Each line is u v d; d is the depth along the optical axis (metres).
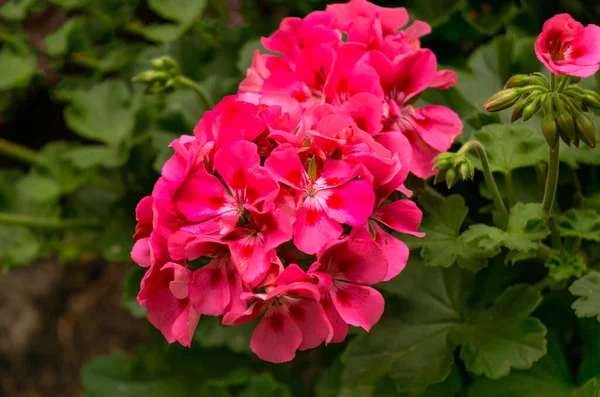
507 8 0.85
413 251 0.74
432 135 0.68
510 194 0.72
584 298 0.67
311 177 0.62
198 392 0.86
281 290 0.60
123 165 0.92
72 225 0.96
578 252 0.74
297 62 0.67
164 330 0.64
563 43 0.62
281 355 0.63
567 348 0.77
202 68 0.89
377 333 0.73
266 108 0.64
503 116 0.75
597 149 0.74
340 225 0.62
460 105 0.80
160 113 0.88
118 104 0.92
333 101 0.67
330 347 0.87
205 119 0.64
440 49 0.85
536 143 0.71
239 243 0.62
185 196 0.63
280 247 0.62
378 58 0.66
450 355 0.72
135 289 0.85
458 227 0.70
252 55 0.83
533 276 0.76
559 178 0.76
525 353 0.70
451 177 0.64
